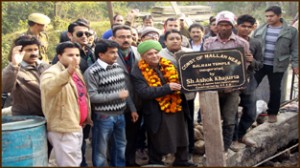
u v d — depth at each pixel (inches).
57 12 388.8
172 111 173.0
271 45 221.9
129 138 184.2
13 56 146.5
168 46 185.9
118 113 165.6
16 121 153.9
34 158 146.3
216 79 163.5
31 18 202.7
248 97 202.8
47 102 146.7
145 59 174.1
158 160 178.9
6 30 332.8
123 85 167.5
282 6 634.8
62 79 138.4
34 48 157.2
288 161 235.5
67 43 151.6
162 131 173.0
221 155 162.1
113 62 164.4
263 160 219.9
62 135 148.0
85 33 177.8
